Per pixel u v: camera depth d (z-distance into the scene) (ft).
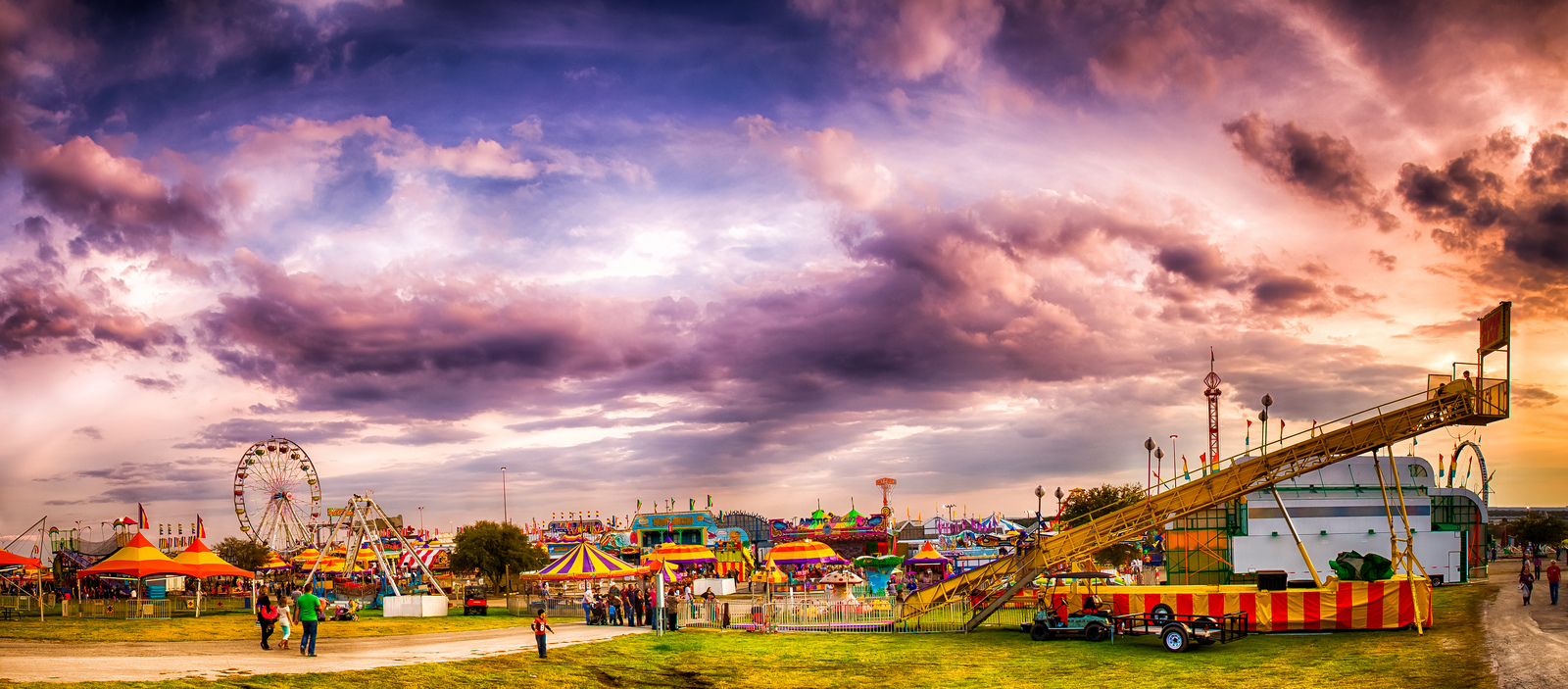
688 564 292.81
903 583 238.89
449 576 305.94
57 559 258.98
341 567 271.08
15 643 118.52
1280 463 145.59
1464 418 136.98
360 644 130.82
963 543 343.87
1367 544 189.26
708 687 108.58
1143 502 152.05
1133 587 139.23
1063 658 120.57
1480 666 94.17
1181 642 120.98
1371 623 125.49
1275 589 131.13
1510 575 228.43
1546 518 376.68
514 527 276.41
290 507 274.16
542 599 199.00
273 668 100.12
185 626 148.25
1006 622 159.94
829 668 119.14
